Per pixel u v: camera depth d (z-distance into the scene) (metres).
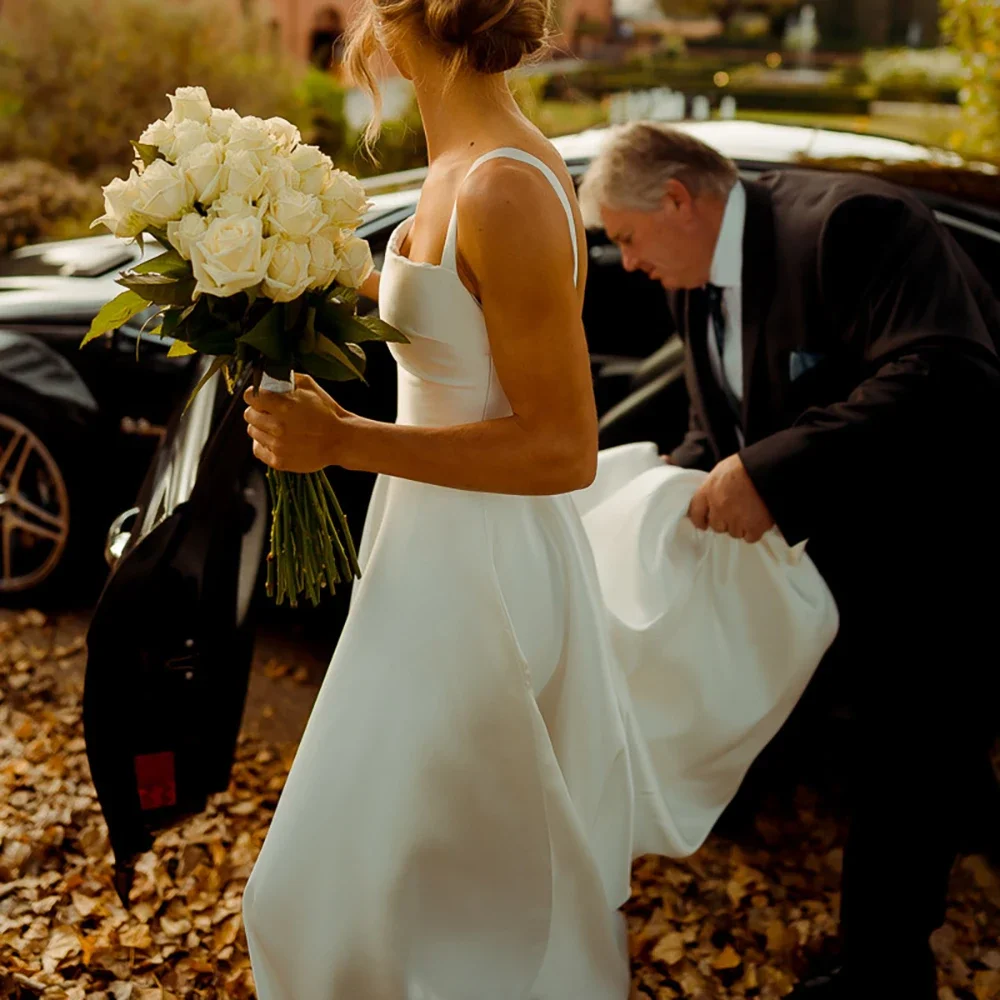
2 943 2.48
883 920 2.30
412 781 1.81
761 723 2.31
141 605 2.21
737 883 2.80
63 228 5.91
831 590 2.41
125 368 3.58
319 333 1.63
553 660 1.97
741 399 2.56
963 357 2.21
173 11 7.61
